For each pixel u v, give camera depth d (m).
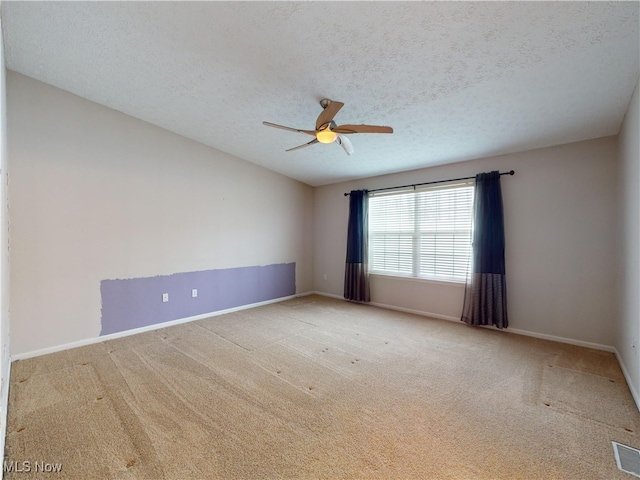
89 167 3.32
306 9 1.93
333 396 2.30
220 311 4.60
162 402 2.20
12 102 2.85
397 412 2.10
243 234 4.89
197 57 2.55
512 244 3.74
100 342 3.38
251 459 1.66
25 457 1.66
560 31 1.90
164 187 3.94
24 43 2.45
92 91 3.15
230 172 4.69
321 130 2.63
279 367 2.79
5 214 2.20
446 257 4.34
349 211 5.39
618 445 1.77
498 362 2.89
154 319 3.86
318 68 2.52
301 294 5.96
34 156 2.97
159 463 1.63
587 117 2.83
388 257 5.01
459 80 2.50
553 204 3.45
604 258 3.15
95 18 2.17
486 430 1.91
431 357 3.01
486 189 3.81
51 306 3.08
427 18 1.90
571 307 3.36
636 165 2.32
